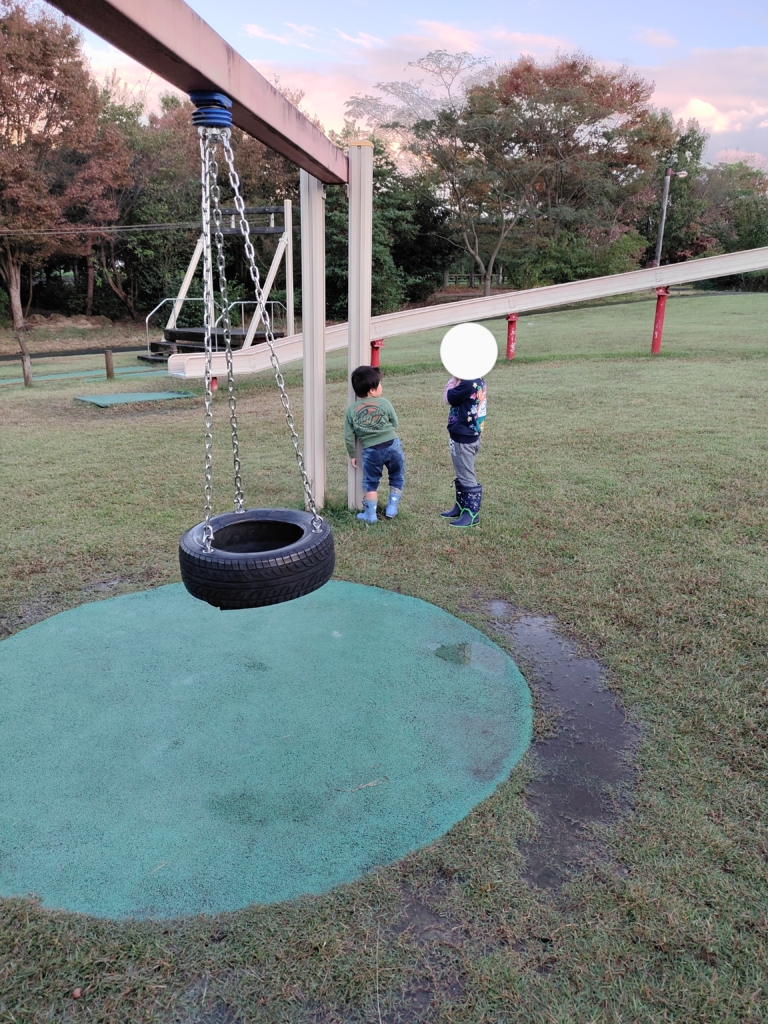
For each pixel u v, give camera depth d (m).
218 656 2.95
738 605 3.21
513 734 2.40
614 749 2.31
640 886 1.75
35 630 3.20
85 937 1.65
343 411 8.15
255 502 4.89
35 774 2.23
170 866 1.86
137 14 1.37
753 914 1.67
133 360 15.99
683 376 9.18
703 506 4.49
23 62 20.38
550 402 7.88
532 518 4.41
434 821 2.00
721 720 2.42
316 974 1.54
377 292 27.83
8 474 5.71
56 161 22.80
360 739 2.39
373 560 3.88
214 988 1.52
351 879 1.80
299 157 2.99
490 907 1.70
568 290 10.09
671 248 36.75
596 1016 1.45
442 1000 1.49
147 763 2.28
